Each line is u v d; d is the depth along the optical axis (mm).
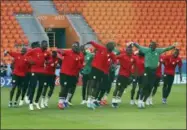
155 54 51875
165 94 57500
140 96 52156
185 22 108062
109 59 51438
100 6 106875
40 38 95125
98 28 103188
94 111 49219
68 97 54469
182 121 41531
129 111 49219
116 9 107438
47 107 53031
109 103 57781
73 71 50750
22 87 53719
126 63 52188
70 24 98812
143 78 52062
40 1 105375
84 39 99562
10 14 100188
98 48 51531
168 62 57219
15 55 53062
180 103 58156
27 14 101688
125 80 52406
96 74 51250
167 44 103438
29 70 53219
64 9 104188
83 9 105750
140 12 108000
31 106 50094
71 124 39688
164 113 47469
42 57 50750
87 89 55719
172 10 109625
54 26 99000
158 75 55844
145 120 42188
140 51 52656
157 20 107312
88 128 37250
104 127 37750
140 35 103938
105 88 53062
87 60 55875
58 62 52406
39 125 39094
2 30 96250
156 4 109812
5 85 82375
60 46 99312
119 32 103562
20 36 95500
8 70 82625
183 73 90688
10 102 53531
